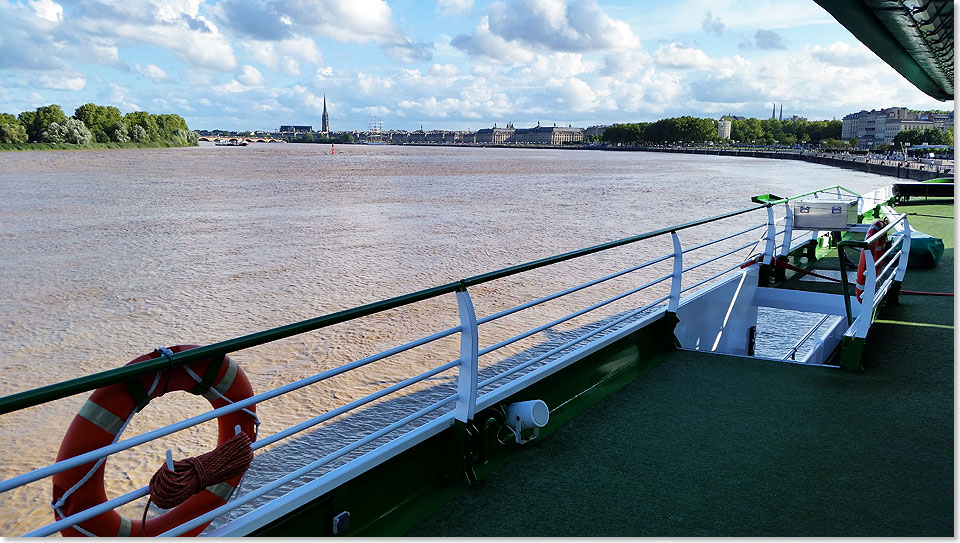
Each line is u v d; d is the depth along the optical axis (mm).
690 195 54094
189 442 10023
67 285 20562
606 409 4770
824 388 5211
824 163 113750
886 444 4207
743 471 3850
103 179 67688
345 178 73750
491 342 14328
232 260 24688
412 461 3594
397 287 20344
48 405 11680
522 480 3752
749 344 8766
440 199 49406
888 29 4836
